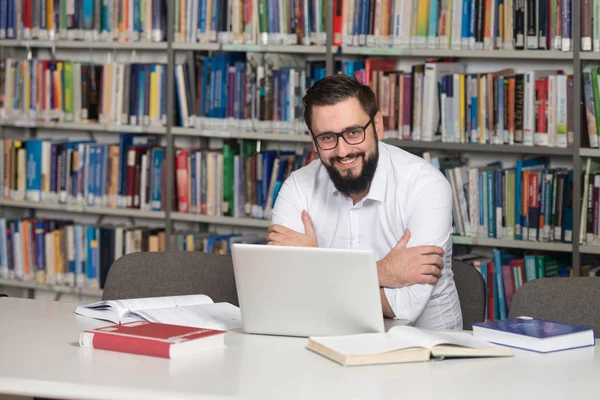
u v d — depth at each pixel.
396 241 2.60
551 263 3.80
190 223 4.68
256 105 4.19
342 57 4.36
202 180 4.34
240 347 1.92
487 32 3.77
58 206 4.65
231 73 4.22
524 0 3.69
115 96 4.50
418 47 3.89
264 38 4.15
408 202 2.55
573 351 1.91
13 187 4.75
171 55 4.34
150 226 4.76
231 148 4.34
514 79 3.71
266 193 4.20
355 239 2.64
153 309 2.23
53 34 4.62
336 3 4.00
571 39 3.62
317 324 2.01
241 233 4.62
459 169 3.82
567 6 3.60
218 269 2.65
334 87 2.37
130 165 4.49
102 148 4.55
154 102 4.43
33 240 4.70
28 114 4.68
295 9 4.09
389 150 2.67
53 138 4.91
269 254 1.98
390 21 3.93
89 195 4.59
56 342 1.95
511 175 3.75
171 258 2.68
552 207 3.70
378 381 1.64
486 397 1.55
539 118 3.68
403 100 3.89
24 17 4.65
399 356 1.79
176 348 1.81
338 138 2.38
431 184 2.53
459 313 2.58
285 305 2.01
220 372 1.70
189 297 2.39
